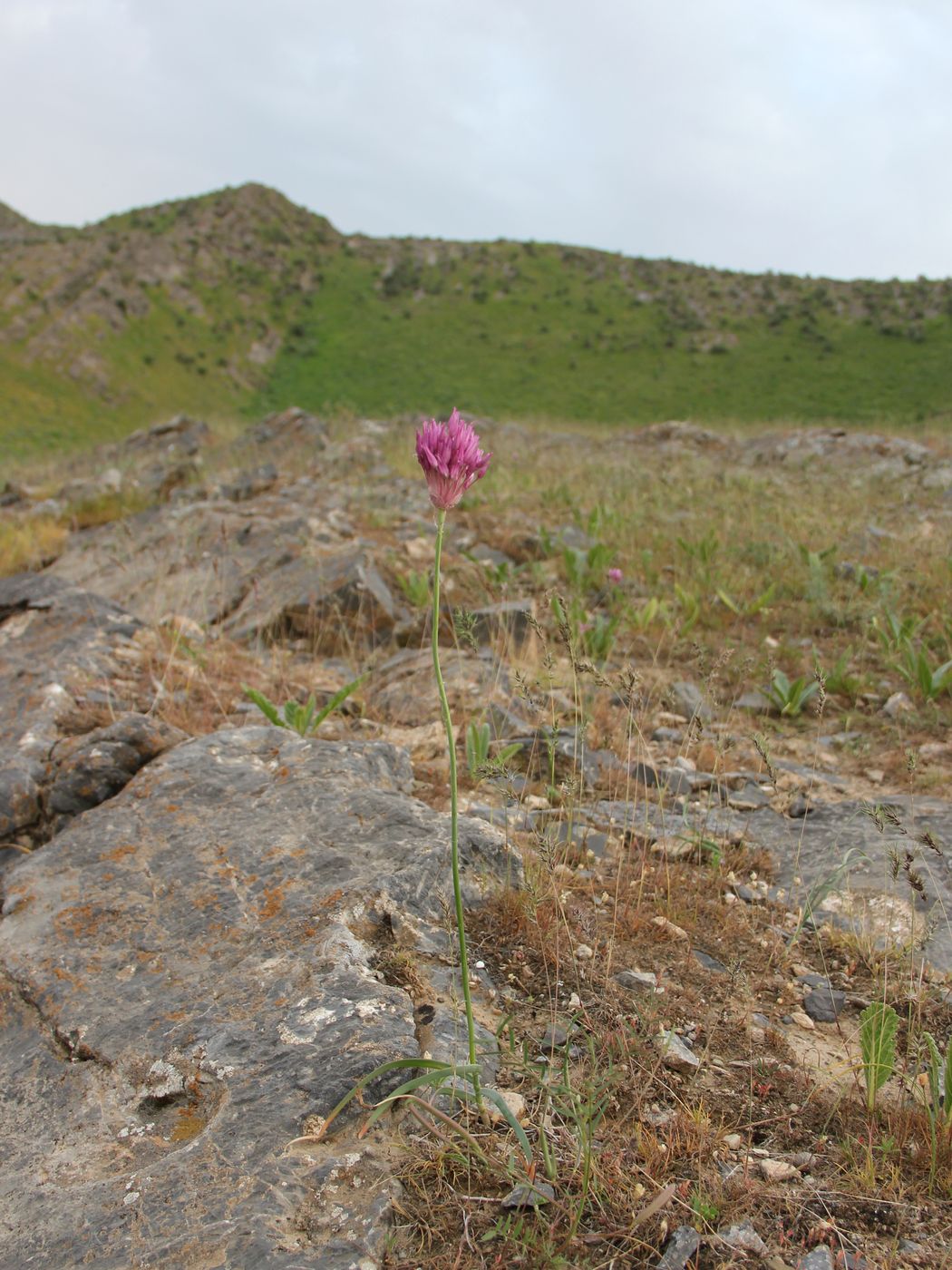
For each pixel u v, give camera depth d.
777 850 3.79
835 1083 2.41
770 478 12.84
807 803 4.07
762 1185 2.02
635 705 5.08
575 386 63.81
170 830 3.28
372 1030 2.30
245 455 15.19
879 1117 2.26
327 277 90.12
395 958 2.64
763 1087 2.35
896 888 3.39
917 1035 2.62
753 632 6.77
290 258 91.88
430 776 4.21
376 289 87.31
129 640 5.56
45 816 3.72
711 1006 2.72
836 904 3.35
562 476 12.17
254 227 93.44
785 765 4.61
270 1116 2.11
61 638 5.40
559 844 3.48
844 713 5.42
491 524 9.36
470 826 3.24
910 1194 2.01
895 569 7.89
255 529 8.45
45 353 67.50
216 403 68.25
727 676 5.88
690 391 61.31
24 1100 2.33
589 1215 1.92
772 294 76.19
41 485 15.82
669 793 4.26
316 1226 1.84
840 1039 2.64
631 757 4.61
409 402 62.19
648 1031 2.49
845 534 9.23
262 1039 2.33
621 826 3.87
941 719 5.12
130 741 3.86
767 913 3.32
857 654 6.28
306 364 74.62
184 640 5.73
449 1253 1.81
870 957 3.00
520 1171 1.97
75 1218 1.92
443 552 8.30
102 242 83.69
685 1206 1.94
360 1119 2.11
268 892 2.91
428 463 2.07
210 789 3.49
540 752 4.34
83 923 2.89
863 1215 1.95
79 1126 2.22
